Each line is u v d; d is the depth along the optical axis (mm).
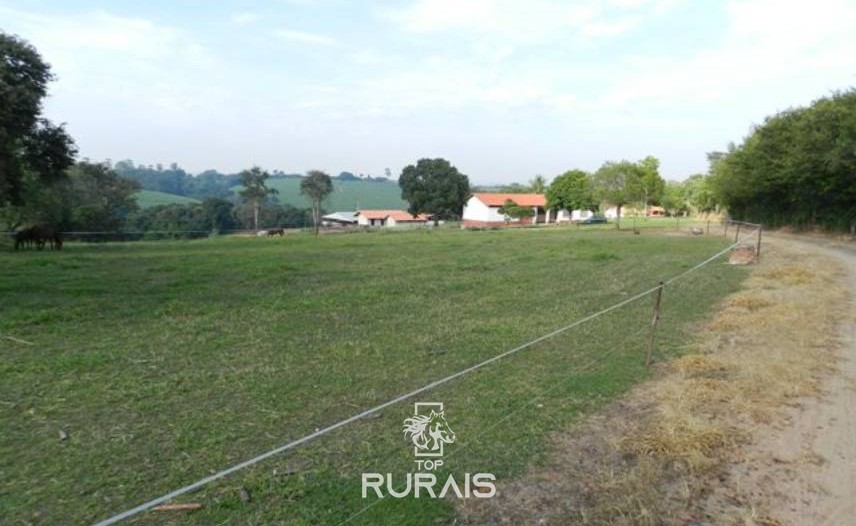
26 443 4621
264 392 5883
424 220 93812
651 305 10844
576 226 61812
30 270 16359
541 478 4035
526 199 89375
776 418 5125
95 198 51250
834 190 29469
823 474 4125
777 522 3529
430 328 8969
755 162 37969
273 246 29500
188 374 6492
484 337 8352
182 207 75688
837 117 28266
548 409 5355
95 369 6676
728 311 9992
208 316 9836
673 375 6410
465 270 17109
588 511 3588
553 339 8172
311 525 3428
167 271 16594
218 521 3469
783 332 8148
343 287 13461
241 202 91688
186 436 4762
